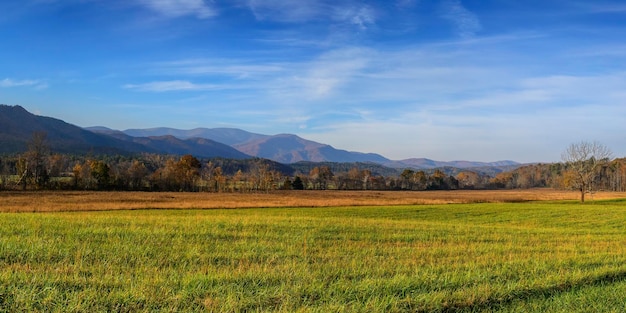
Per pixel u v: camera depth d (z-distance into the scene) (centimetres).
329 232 2014
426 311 792
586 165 7825
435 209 5503
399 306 799
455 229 2439
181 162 12312
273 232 1897
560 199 8988
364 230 2161
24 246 1186
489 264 1273
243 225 2094
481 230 2448
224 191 12000
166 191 11244
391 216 4475
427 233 2158
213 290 827
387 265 1190
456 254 1474
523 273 1134
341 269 1099
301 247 1493
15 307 691
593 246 1848
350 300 830
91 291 784
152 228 1803
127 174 11269
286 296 820
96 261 1087
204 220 2264
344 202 6762
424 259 1339
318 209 5397
